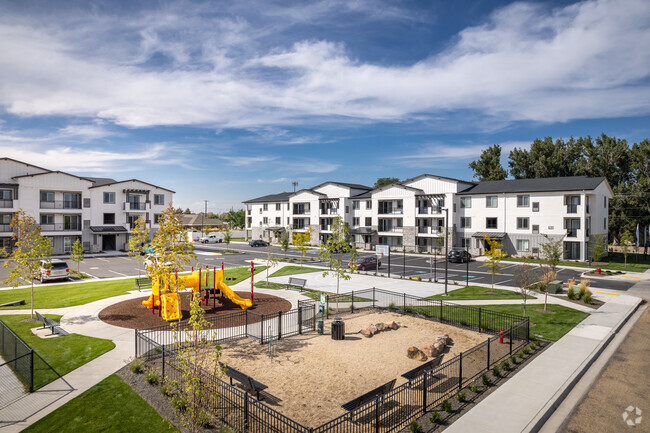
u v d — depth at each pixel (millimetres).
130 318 19359
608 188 50375
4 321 18641
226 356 14266
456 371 13172
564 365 13727
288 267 39656
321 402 10820
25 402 10680
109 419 9758
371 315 20766
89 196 54344
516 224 49000
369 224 63156
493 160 78062
